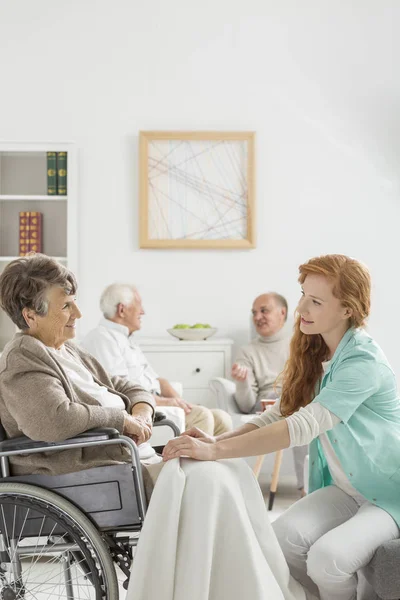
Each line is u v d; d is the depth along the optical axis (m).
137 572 1.76
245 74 4.98
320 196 4.98
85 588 2.31
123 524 1.88
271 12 4.99
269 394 4.44
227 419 4.11
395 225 5.00
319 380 2.22
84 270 4.88
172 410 3.36
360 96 5.00
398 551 1.84
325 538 1.87
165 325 4.92
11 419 1.92
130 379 3.80
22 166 4.95
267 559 1.86
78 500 1.88
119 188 4.91
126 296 3.88
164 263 4.92
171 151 4.91
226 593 1.78
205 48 4.96
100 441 1.86
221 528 1.80
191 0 4.97
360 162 5.00
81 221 4.89
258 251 4.96
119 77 4.93
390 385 2.04
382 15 5.01
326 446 2.10
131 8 4.94
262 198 4.97
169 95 4.95
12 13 4.89
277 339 4.55
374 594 2.00
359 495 2.09
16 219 4.92
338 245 4.98
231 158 4.92
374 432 2.00
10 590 1.87
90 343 3.77
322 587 1.87
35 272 2.01
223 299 4.94
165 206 4.90
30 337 1.95
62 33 4.91
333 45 5.01
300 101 5.00
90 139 4.90
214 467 1.86
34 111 4.89
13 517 1.86
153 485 1.98
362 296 2.06
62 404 1.85
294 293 4.96
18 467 1.89
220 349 4.62
